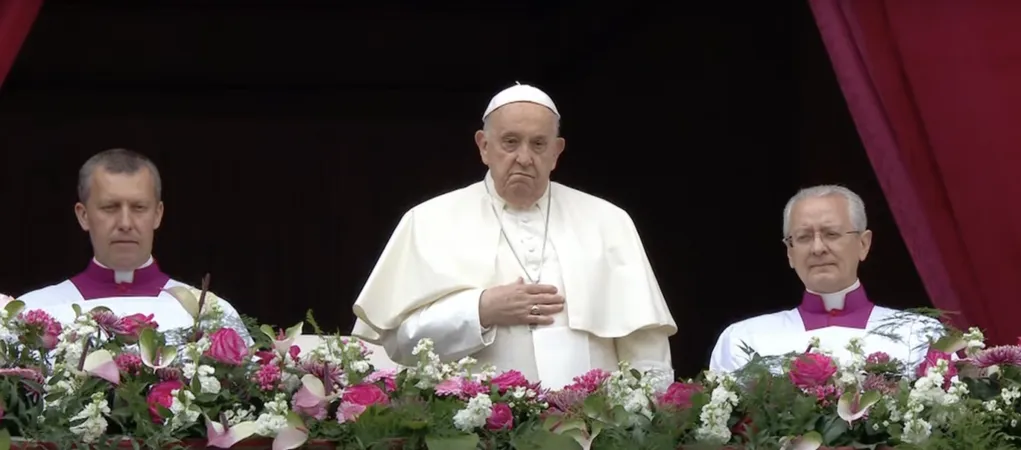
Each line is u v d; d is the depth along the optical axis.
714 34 38.31
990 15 19.70
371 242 41.75
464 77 42.41
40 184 40.41
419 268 17.70
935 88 19.67
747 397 13.87
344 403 13.34
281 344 14.19
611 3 38.09
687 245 40.31
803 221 19.19
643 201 41.12
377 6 41.22
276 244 41.31
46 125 40.72
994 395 14.68
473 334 16.92
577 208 18.53
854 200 19.23
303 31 41.22
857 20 19.89
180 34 40.84
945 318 17.61
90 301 19.70
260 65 41.41
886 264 31.59
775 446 13.45
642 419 13.70
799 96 36.72
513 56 42.25
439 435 13.09
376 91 42.41
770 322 20.06
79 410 13.16
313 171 41.88
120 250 19.19
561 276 17.89
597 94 42.00
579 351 17.27
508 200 18.20
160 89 41.41
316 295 41.25
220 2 40.75
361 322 18.38
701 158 39.75
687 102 39.69
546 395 14.15
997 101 19.59
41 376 13.54
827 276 19.22
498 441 13.40
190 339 14.34
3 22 19.02
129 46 40.75
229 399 13.57
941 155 19.62
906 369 14.80
